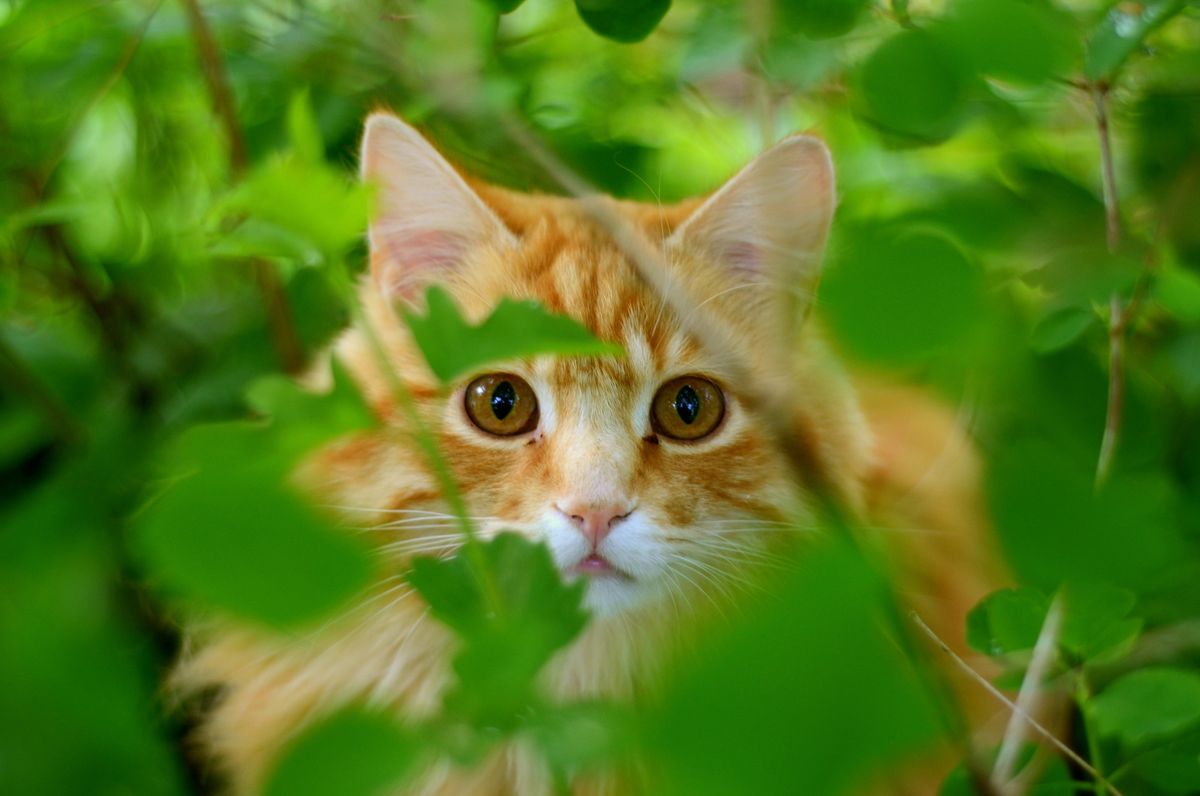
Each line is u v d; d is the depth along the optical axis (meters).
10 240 0.64
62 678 0.19
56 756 0.18
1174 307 0.51
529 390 0.54
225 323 0.67
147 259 0.68
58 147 0.64
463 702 0.27
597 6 0.56
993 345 0.36
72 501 0.43
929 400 0.55
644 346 0.54
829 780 0.17
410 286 0.56
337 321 0.63
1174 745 0.46
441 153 0.56
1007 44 0.44
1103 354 0.54
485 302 0.55
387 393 0.54
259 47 0.64
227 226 0.60
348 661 0.55
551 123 0.64
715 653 0.18
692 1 0.64
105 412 0.62
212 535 0.20
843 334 0.24
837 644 0.17
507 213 0.57
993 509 0.24
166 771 0.20
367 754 0.22
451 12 0.55
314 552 0.20
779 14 0.55
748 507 0.55
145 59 0.67
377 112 0.55
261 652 0.56
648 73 0.70
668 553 0.53
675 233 0.55
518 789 0.54
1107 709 0.44
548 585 0.31
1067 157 0.64
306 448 0.31
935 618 0.54
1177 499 0.48
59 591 0.24
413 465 0.54
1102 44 0.50
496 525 0.53
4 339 0.61
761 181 0.53
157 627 0.56
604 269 0.55
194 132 0.70
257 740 0.56
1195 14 0.54
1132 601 0.44
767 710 0.17
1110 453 0.49
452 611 0.31
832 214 0.52
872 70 0.46
